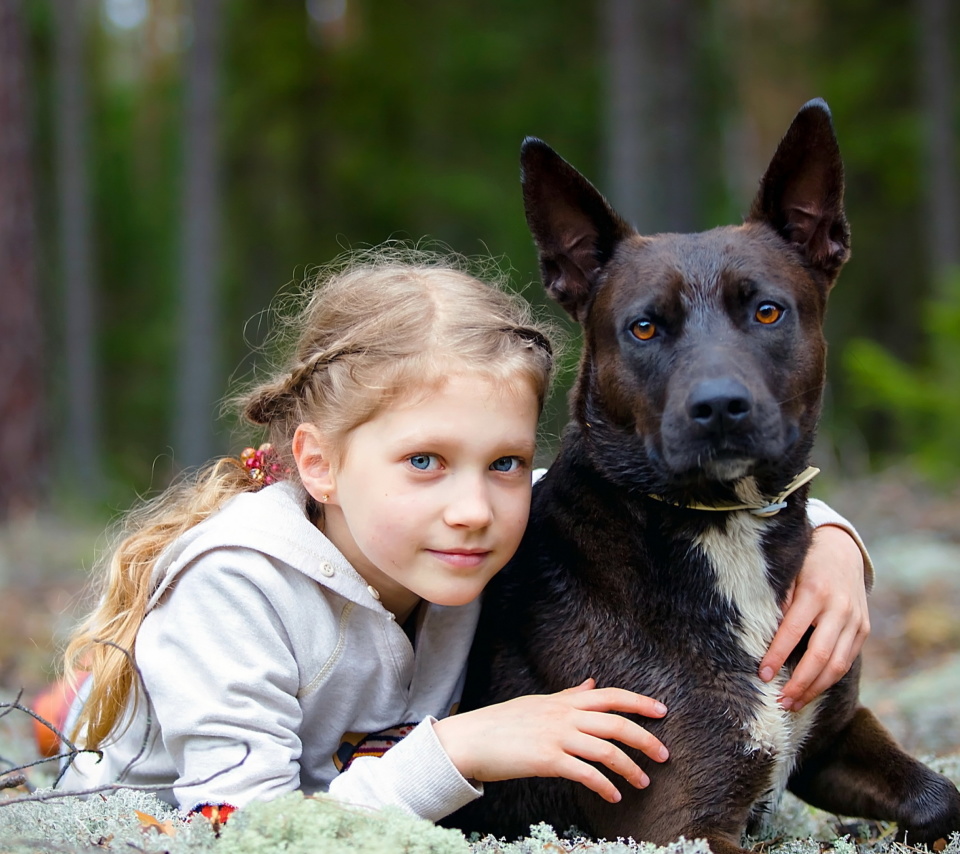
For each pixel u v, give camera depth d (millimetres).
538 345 3082
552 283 3389
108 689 2971
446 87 20516
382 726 2980
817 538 3256
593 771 2648
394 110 20641
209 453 16203
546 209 3369
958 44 16859
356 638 2914
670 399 2881
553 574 3051
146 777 3061
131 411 23219
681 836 2660
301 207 20516
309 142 20469
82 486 15211
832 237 3240
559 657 2949
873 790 3094
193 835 2395
